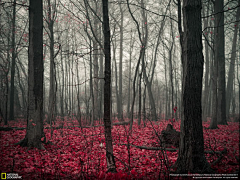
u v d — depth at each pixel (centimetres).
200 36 444
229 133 991
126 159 545
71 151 637
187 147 427
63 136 895
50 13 1110
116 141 776
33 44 689
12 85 1627
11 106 1644
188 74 439
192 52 439
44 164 500
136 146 685
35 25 690
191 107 430
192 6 445
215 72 1280
